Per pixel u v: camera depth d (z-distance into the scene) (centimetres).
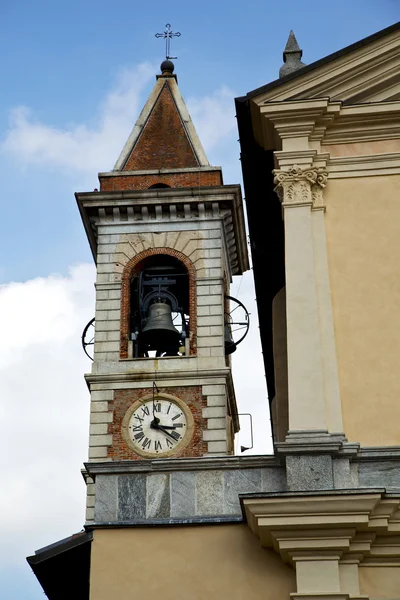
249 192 2900
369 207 2545
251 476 2302
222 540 2238
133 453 3812
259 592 2175
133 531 2266
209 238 4103
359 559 2144
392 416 2308
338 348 2384
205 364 3906
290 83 2673
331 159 2602
